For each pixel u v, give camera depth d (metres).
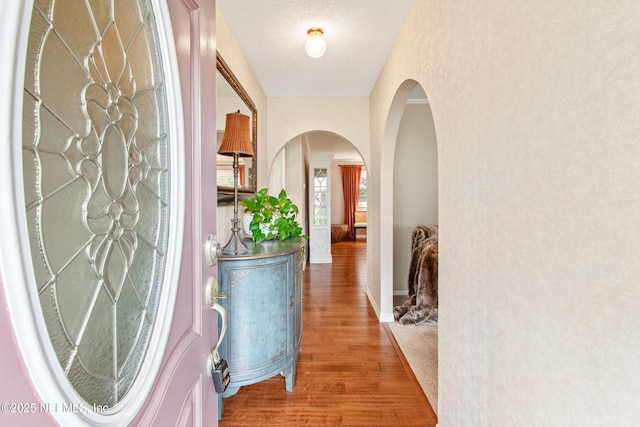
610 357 0.56
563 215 0.66
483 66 0.99
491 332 0.96
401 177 3.75
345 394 1.81
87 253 0.43
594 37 0.57
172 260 0.62
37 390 0.33
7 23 0.30
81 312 0.42
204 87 0.77
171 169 0.62
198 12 0.74
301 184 4.87
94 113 0.45
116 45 0.49
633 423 0.51
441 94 1.36
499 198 0.91
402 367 2.10
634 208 0.51
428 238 3.21
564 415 0.66
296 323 1.94
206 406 0.77
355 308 3.28
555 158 0.68
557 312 0.68
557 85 0.67
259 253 1.66
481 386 1.03
